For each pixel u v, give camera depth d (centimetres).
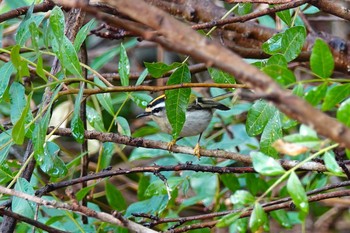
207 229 901
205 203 1061
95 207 956
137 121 1345
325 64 504
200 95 1158
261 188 959
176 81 684
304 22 1077
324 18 1180
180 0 1119
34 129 668
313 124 350
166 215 1001
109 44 1468
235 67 346
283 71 512
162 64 680
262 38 1096
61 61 650
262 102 682
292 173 495
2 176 721
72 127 667
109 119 1292
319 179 998
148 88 664
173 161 1023
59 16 643
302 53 1008
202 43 347
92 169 1235
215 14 1105
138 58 1461
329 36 1062
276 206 757
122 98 1147
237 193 524
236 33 1109
